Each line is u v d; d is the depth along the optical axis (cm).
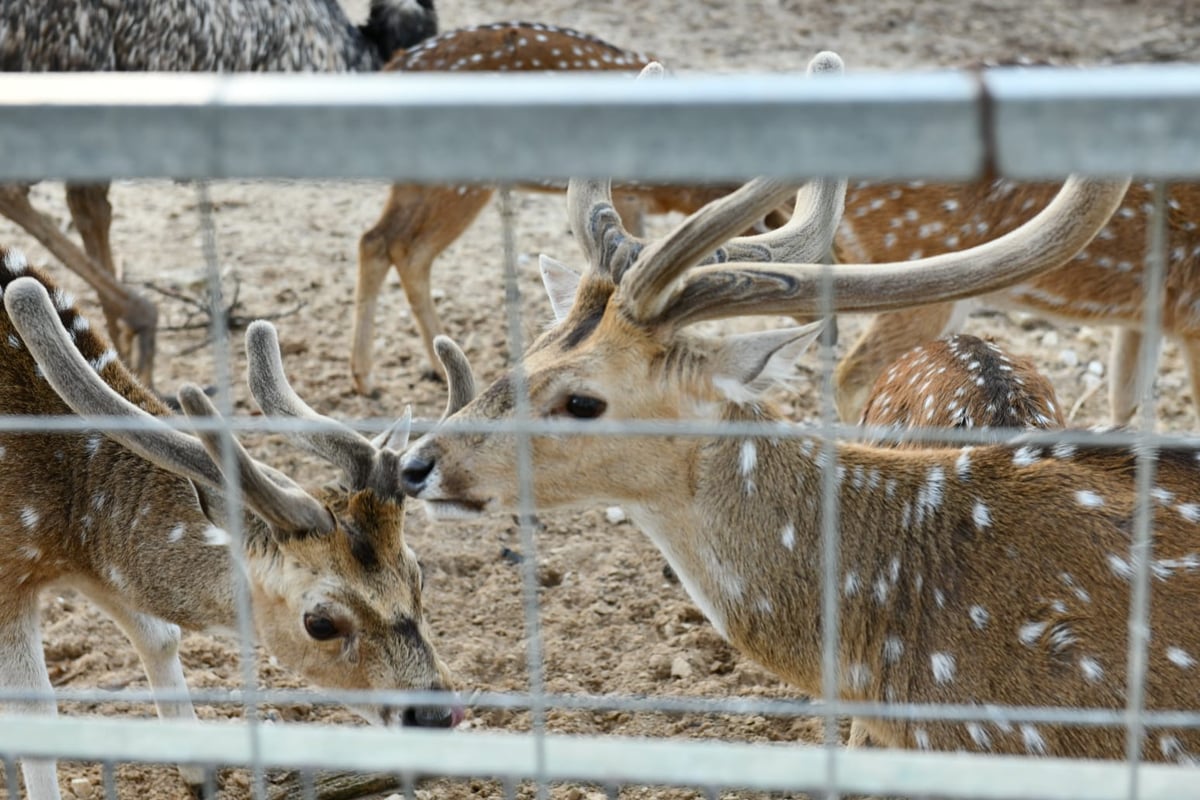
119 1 726
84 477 450
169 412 473
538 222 944
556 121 166
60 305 476
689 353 374
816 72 359
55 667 543
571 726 511
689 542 397
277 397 415
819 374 755
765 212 340
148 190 982
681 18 1305
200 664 545
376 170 171
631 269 366
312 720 523
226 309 812
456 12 1297
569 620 569
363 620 403
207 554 435
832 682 216
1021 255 338
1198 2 1335
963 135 162
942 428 468
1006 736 368
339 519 407
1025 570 371
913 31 1284
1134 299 623
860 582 388
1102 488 381
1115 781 194
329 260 887
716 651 549
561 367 372
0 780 447
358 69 851
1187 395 743
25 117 171
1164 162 160
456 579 595
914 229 637
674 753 200
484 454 380
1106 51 1230
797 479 391
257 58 786
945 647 375
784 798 464
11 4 705
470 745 202
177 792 480
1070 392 743
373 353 770
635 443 381
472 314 818
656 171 167
